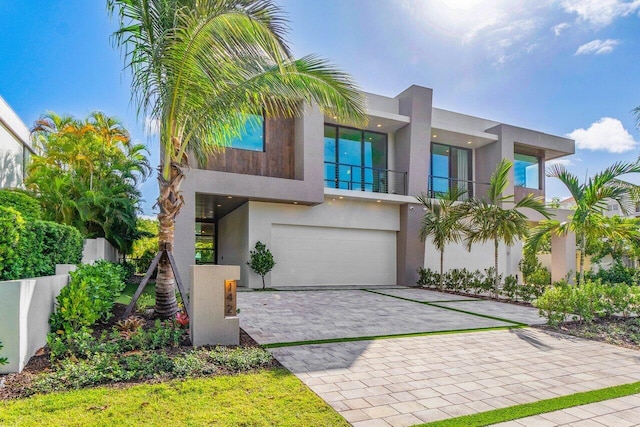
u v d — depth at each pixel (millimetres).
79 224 11109
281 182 11945
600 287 7828
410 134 14336
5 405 3080
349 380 3949
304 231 13516
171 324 5574
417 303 9930
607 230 9430
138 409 3072
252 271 12406
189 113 6160
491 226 10969
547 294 7309
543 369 4504
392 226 14828
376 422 3000
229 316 5121
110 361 4000
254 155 12297
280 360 4566
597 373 4383
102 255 10945
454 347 5449
